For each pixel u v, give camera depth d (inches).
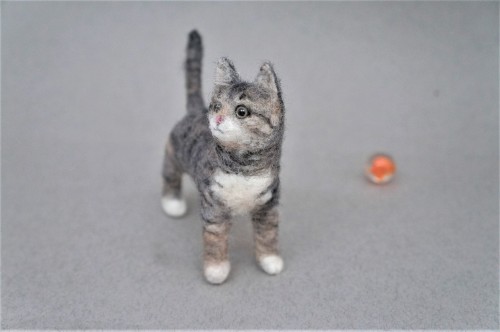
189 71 11.9
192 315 10.4
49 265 11.5
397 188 13.6
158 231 12.3
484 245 11.9
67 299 10.7
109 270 11.4
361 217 12.7
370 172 13.7
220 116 9.3
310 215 12.8
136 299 10.7
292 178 13.9
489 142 15.1
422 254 11.7
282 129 9.7
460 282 11.0
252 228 12.0
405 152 14.8
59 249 11.9
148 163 14.5
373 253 11.7
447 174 14.0
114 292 10.9
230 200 10.1
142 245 12.0
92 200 13.2
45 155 14.8
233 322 10.3
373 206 13.0
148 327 10.2
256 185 9.9
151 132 15.7
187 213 12.8
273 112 9.4
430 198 13.3
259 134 9.4
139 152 15.0
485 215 12.7
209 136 10.5
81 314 10.4
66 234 12.2
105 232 12.3
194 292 10.9
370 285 11.0
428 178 13.9
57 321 10.3
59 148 15.1
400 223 12.5
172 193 12.6
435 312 10.4
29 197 13.3
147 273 11.3
